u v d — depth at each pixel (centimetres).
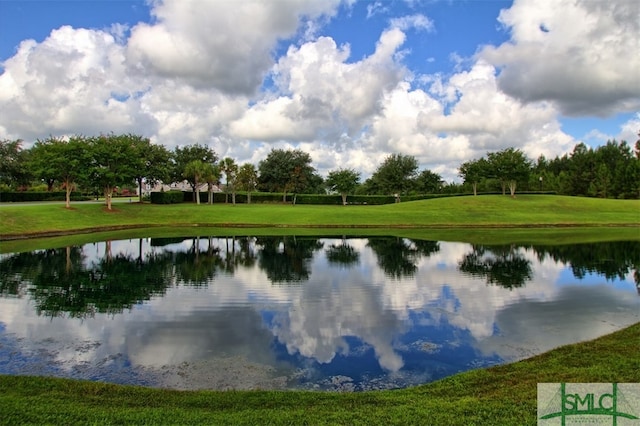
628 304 1316
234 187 6888
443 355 905
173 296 1428
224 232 3559
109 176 4181
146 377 789
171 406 624
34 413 577
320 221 4184
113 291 1500
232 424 547
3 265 2022
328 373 812
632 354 791
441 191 9162
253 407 622
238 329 1081
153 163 6494
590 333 1044
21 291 1497
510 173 6091
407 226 4028
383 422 552
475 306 1297
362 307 1289
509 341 989
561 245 2723
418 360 878
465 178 6700
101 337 1017
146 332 1055
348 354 911
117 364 852
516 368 763
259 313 1227
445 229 3856
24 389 685
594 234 3391
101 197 8488
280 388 745
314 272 1855
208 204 6475
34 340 993
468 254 2369
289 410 602
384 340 1000
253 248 2647
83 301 1361
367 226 4016
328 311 1247
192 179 7425
